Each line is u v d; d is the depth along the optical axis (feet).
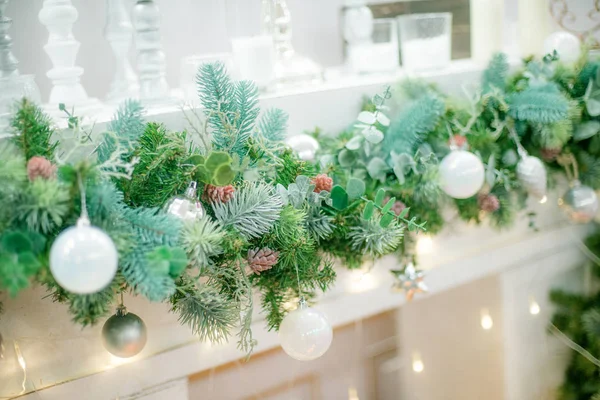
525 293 6.30
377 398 6.60
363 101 5.10
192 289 4.00
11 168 3.60
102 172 3.76
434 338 6.84
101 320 4.48
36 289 4.31
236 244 3.99
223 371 5.54
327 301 5.21
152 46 4.62
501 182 5.02
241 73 4.89
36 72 4.99
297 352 4.09
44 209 3.54
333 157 4.78
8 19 4.36
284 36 5.15
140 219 3.77
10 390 4.31
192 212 3.89
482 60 5.82
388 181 4.76
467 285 6.46
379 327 6.54
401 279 4.92
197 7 5.39
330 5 6.07
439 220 5.09
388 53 5.50
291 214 4.10
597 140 5.26
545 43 5.33
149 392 4.65
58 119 4.38
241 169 3.97
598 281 6.66
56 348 4.40
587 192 5.32
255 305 4.91
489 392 6.49
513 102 4.94
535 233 6.19
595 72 5.10
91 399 4.49
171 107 4.55
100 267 3.43
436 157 4.69
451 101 4.95
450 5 6.18
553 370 6.63
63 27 4.51
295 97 4.85
